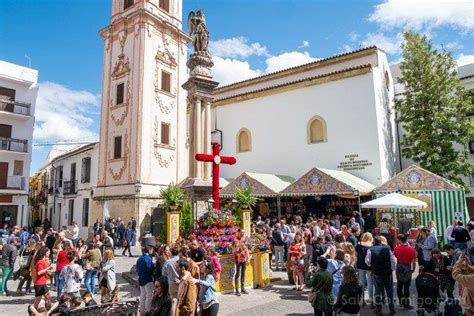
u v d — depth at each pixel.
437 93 22.66
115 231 20.78
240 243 11.07
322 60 27.08
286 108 27.27
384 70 25.89
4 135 30.33
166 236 11.89
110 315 5.99
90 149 29.20
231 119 30.22
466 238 13.02
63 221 32.44
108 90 26.25
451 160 22.12
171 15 27.14
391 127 26.12
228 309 9.26
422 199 18.39
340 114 24.62
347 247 9.45
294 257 11.69
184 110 27.31
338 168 24.30
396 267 9.24
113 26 26.27
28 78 31.94
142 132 23.53
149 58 24.66
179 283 6.95
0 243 11.70
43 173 42.78
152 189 23.77
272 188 21.17
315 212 23.27
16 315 9.05
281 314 8.80
